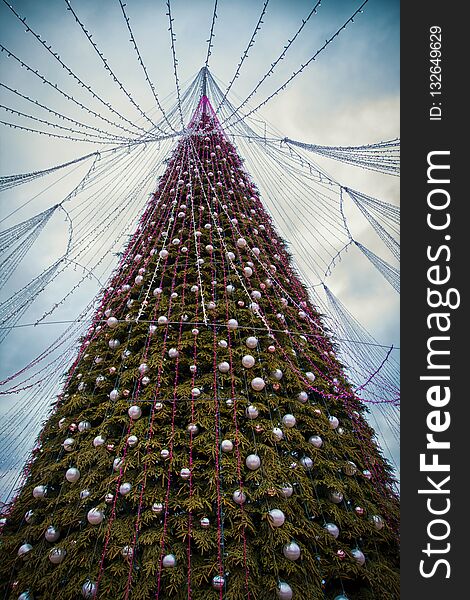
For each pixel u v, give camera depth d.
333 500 3.09
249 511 2.71
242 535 2.60
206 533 2.61
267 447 3.01
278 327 4.13
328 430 3.54
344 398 4.02
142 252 4.91
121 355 3.77
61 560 2.61
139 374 3.47
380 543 3.24
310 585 2.55
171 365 3.61
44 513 3.08
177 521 2.66
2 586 2.82
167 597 2.43
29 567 2.75
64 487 3.08
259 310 4.06
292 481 3.03
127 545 2.54
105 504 2.71
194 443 2.98
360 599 2.76
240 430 3.23
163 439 3.09
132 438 2.96
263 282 4.55
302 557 2.63
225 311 3.96
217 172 6.02
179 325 3.84
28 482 3.39
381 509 3.43
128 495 2.73
